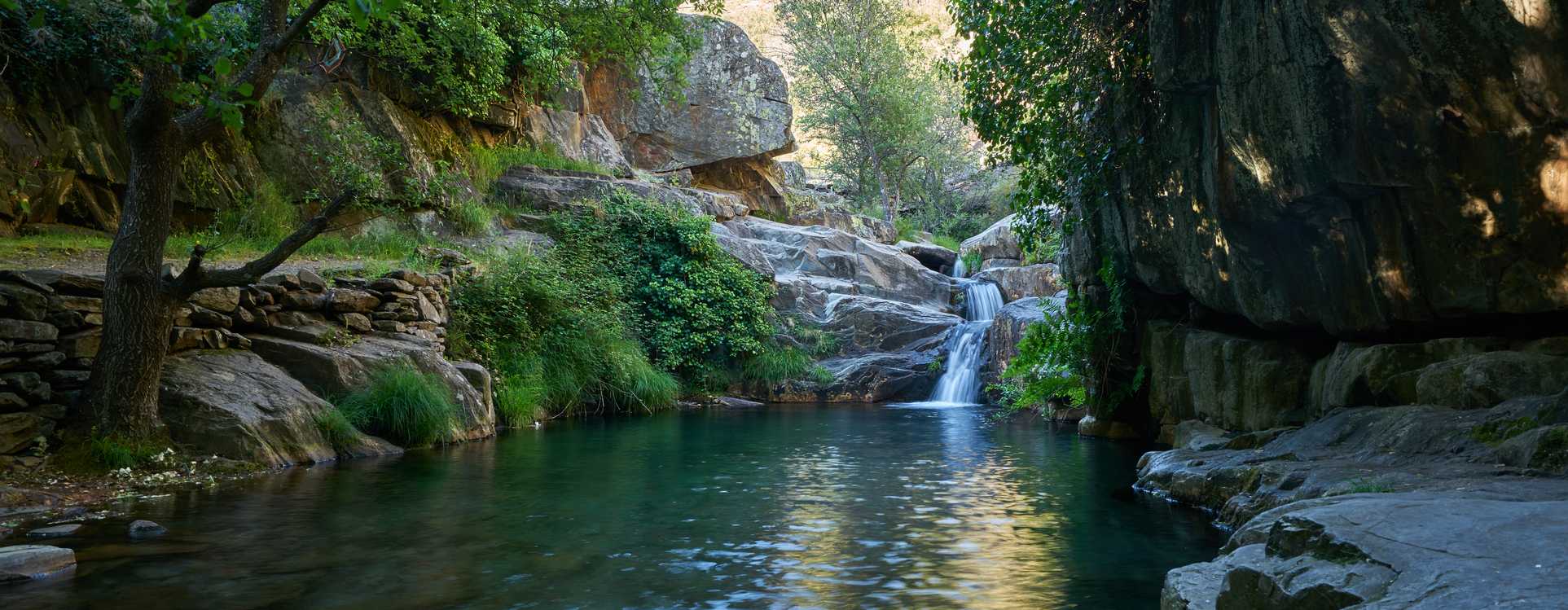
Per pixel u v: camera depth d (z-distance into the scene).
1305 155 6.86
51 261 11.17
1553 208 5.96
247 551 5.69
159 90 7.87
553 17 20.61
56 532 6.09
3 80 12.89
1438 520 3.03
